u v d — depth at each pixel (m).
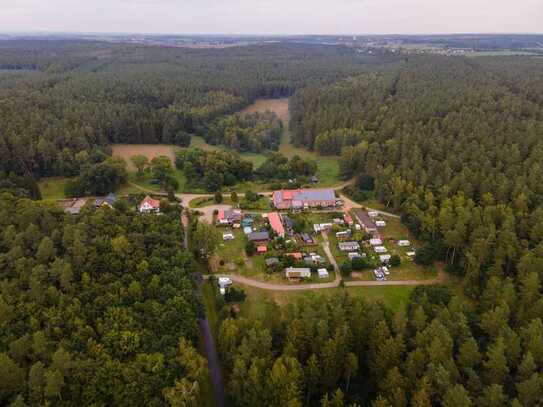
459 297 102.19
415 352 70.38
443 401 63.50
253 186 173.12
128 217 119.62
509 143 160.38
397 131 184.25
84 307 79.75
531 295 84.19
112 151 195.25
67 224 101.75
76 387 65.75
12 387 63.81
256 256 120.12
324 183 174.62
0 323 73.31
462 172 137.88
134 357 72.81
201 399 73.75
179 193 164.75
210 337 89.31
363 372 78.62
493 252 102.38
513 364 72.25
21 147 162.50
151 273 93.62
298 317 81.88
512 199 123.19
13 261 87.56
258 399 67.50
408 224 130.25
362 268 113.44
